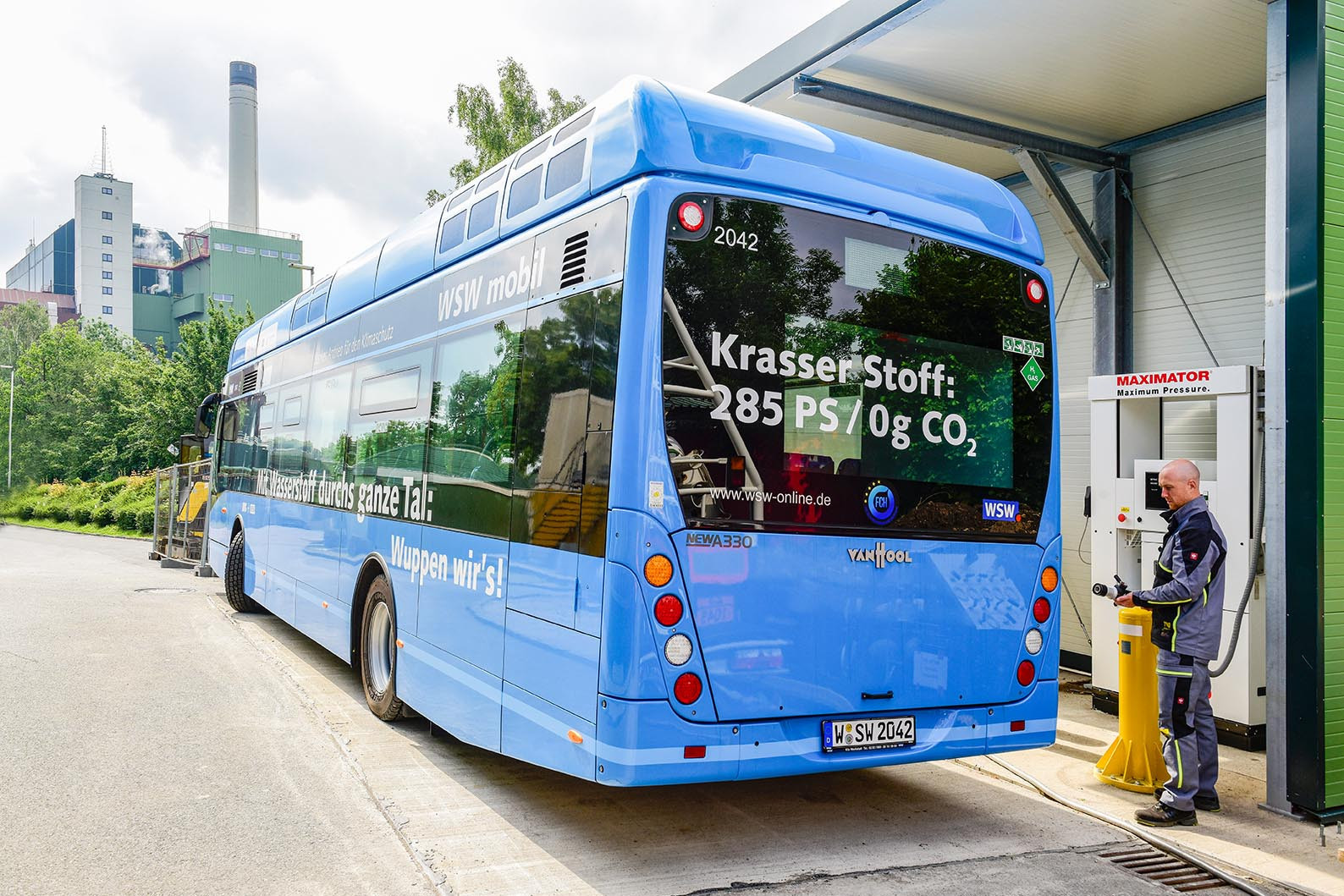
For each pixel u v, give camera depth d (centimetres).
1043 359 502
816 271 435
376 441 693
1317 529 506
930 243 470
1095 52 701
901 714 439
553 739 427
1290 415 521
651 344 394
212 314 4053
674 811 502
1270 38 539
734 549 402
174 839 445
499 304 519
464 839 452
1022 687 477
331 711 692
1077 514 910
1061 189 845
